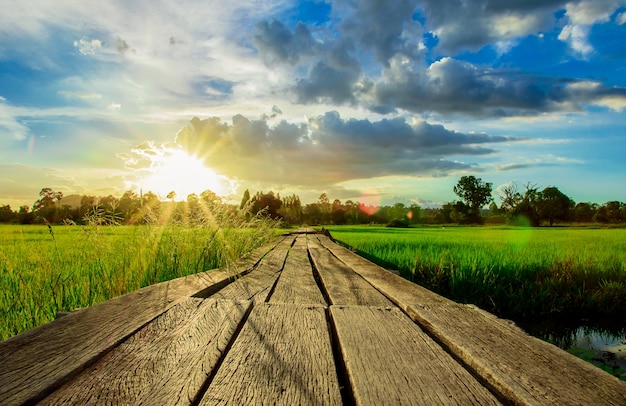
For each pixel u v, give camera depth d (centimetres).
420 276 688
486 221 8762
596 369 126
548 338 519
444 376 123
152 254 387
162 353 141
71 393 107
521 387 111
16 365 123
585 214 8294
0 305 265
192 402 102
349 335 168
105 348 142
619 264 762
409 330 177
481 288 632
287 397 107
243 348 150
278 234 1438
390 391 111
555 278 689
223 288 295
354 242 1202
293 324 186
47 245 563
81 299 296
